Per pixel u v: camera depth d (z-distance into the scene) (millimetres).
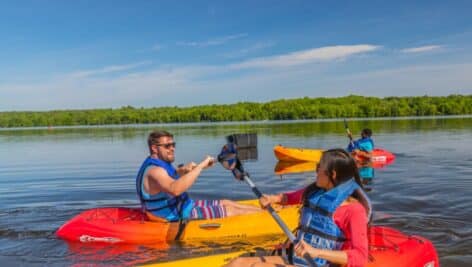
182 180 4605
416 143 16156
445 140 17156
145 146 19156
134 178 9961
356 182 2873
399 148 14508
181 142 20156
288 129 29406
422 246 3701
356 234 2689
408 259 3496
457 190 7457
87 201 7547
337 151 2844
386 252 3557
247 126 38188
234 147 3799
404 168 10180
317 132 24562
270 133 24750
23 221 6145
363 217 2730
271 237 5066
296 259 2947
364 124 33875
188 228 5027
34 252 4801
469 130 22641
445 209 6188
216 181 9031
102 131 38094
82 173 11000
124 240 4996
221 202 5367
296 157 12305
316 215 2895
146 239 4977
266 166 11422
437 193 7246
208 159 4734
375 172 9688
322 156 2871
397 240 3762
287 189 8227
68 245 5008
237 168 3807
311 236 2918
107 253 4715
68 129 47625
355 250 2664
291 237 3025
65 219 6285
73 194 8195
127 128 45219
